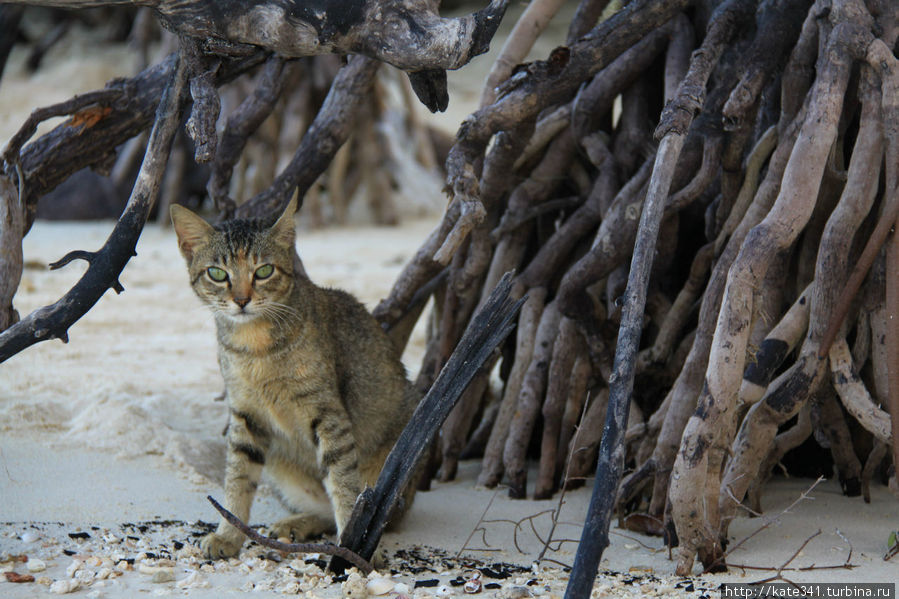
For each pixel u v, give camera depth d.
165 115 7.78
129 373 13.20
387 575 7.50
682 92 7.77
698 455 7.29
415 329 16.52
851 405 7.84
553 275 10.73
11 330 7.21
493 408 11.48
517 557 8.08
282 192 10.52
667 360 9.72
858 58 8.02
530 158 10.78
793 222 7.56
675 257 10.66
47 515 8.48
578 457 9.88
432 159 31.14
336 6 6.93
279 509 9.53
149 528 8.40
